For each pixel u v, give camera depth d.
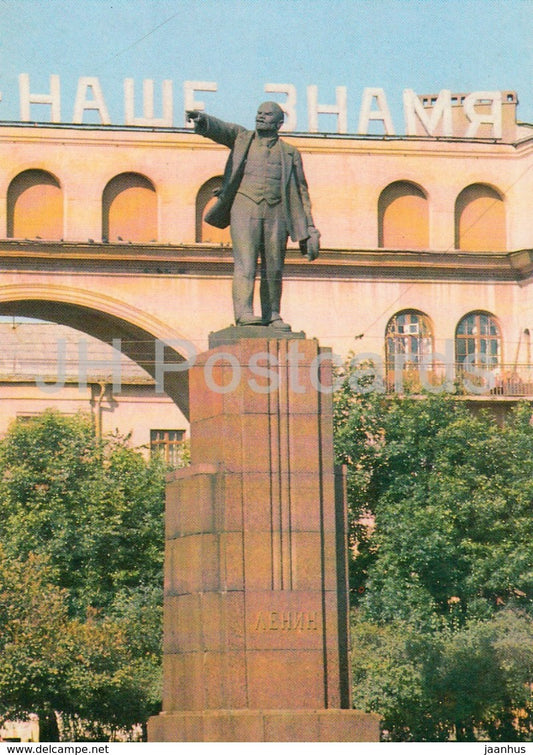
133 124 65.06
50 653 45.97
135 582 55.78
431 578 52.16
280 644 27.34
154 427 83.12
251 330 28.67
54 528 56.19
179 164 65.31
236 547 27.52
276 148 29.84
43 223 64.38
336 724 26.89
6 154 64.12
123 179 65.19
